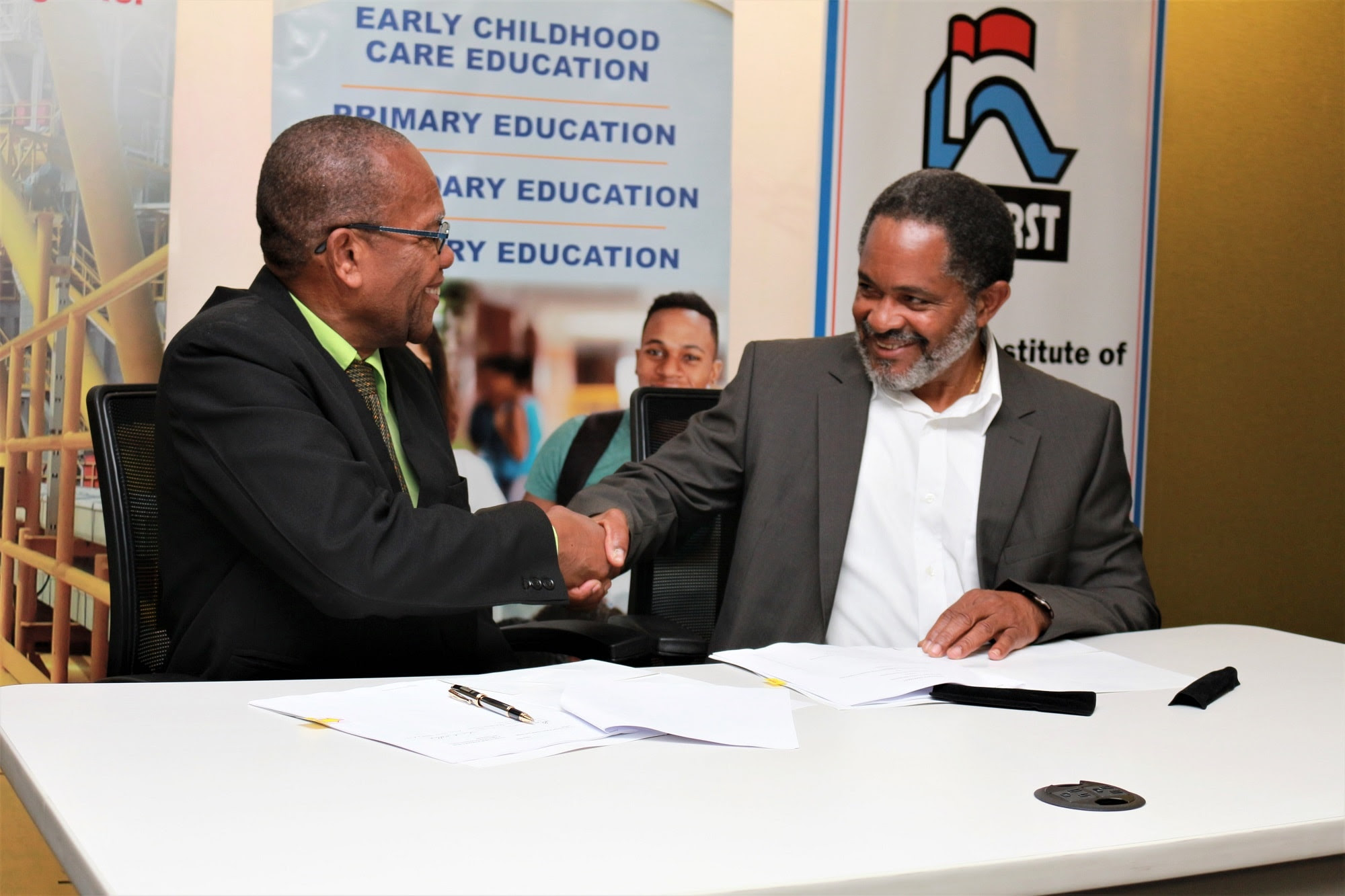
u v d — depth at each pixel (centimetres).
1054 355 314
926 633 178
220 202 266
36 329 254
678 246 289
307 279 157
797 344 196
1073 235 314
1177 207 345
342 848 72
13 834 200
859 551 181
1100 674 128
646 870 70
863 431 183
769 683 122
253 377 142
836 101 296
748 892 67
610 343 286
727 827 78
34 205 253
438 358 274
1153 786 89
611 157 284
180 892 65
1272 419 358
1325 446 364
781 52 298
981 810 82
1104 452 182
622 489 186
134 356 262
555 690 114
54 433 256
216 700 110
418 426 171
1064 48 310
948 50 302
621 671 124
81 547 259
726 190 292
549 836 75
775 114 299
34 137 252
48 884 199
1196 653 142
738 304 298
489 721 102
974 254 173
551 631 175
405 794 83
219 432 140
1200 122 345
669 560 199
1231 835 79
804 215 303
